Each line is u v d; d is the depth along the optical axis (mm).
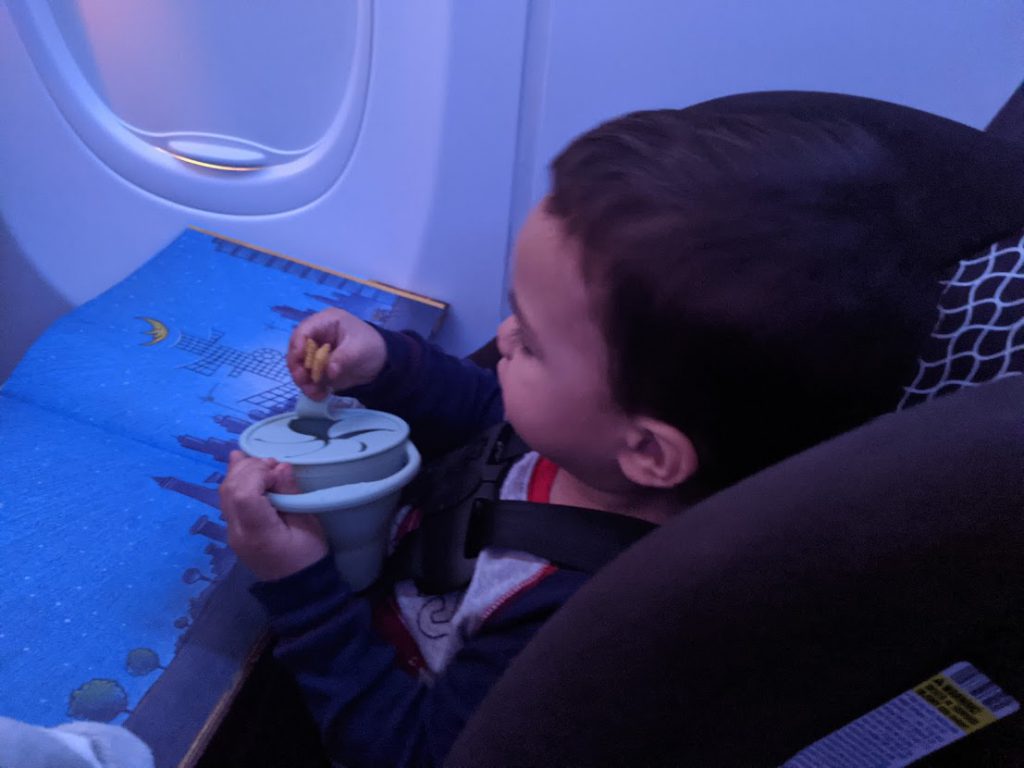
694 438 449
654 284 404
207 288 926
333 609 553
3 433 688
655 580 283
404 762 528
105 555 582
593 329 444
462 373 783
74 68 924
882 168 444
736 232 397
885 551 254
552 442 513
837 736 327
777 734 312
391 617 634
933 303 477
